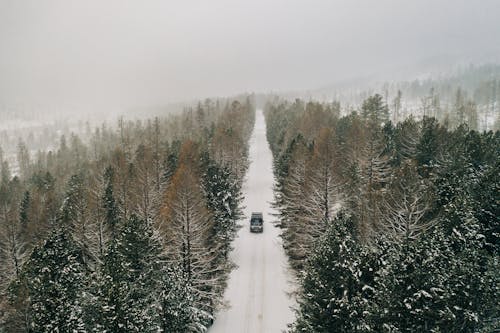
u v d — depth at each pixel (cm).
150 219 3178
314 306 2062
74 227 3872
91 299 2136
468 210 2331
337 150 4378
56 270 2608
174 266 2520
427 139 4062
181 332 2380
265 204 6291
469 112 11600
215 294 3122
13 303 2491
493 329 1848
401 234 2486
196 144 5875
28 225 4350
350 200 3419
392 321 1777
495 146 3900
